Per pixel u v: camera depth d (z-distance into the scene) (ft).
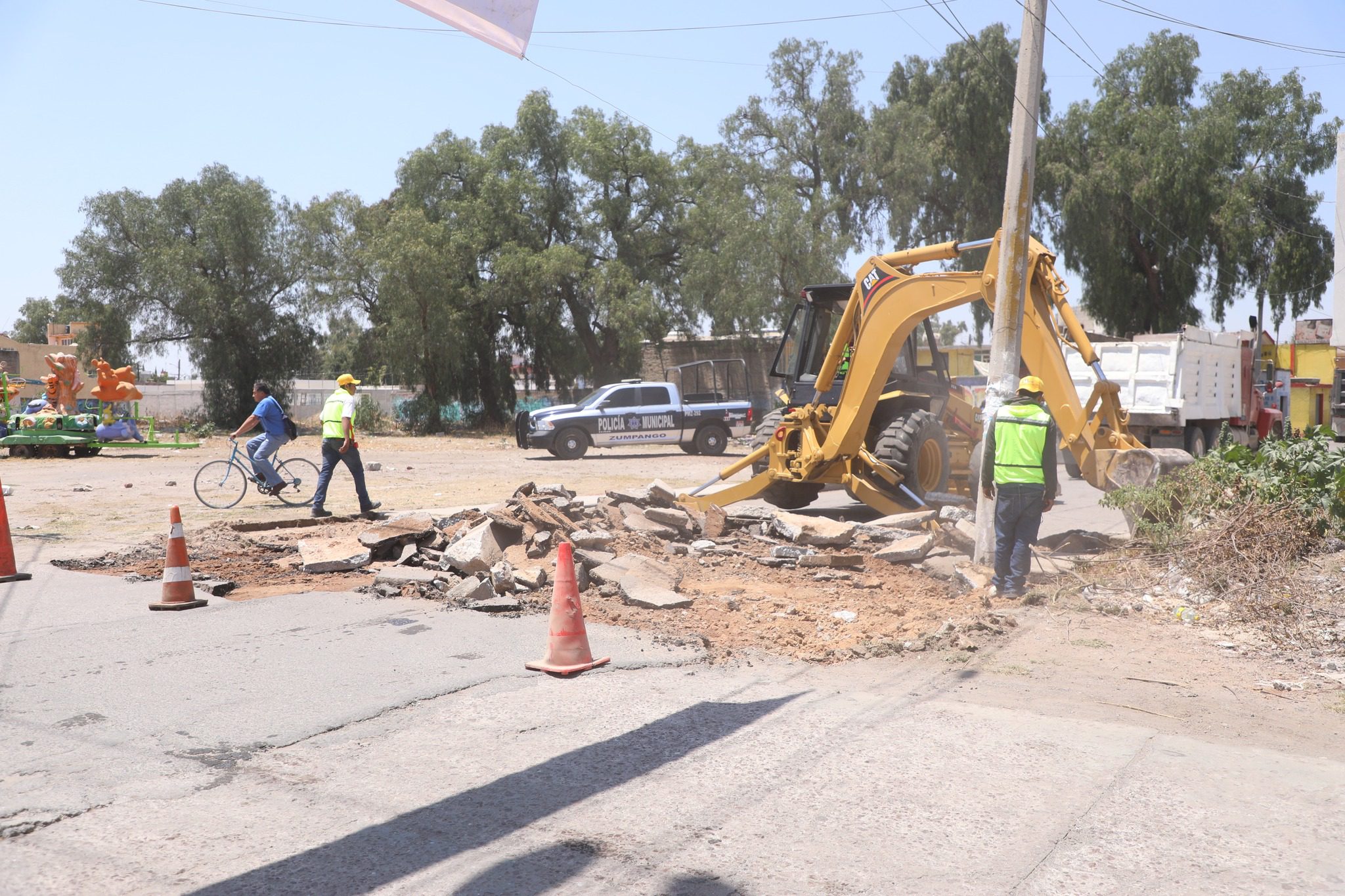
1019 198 26.91
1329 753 14.25
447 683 17.69
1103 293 131.54
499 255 142.51
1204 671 18.51
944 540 31.78
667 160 151.23
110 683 17.75
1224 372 72.59
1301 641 20.51
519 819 11.98
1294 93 129.39
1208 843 11.26
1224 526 26.96
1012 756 13.99
